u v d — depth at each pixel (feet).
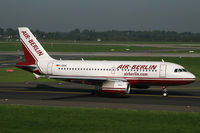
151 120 175.73
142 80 283.79
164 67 280.31
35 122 168.25
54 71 307.78
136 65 287.89
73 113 192.34
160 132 151.33
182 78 274.57
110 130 153.79
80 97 268.82
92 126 160.97
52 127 158.40
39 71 313.73
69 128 156.76
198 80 395.96
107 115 187.62
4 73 450.71
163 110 209.97
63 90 311.68
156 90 317.63
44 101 244.63
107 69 293.02
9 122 167.84
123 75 288.30
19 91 299.99
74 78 270.67
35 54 317.22
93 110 203.41
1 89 311.68
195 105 232.32
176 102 245.45
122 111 201.26
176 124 167.22
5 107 211.41
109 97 270.05
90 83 290.56
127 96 276.62
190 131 153.38
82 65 302.04
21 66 315.17
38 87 330.75
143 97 271.28
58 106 220.23
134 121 172.86
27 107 212.43
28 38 317.42
